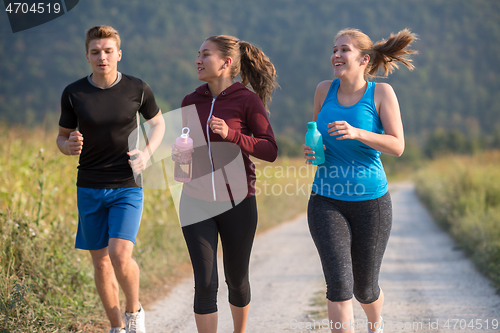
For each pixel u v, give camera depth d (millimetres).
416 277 10797
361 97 5988
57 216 9500
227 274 6344
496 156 31812
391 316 8008
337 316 5418
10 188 10094
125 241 6062
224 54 6230
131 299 6320
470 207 17984
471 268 11477
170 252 12547
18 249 8016
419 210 26141
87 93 6250
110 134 6238
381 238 5918
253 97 6230
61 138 6508
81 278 8562
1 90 163500
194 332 7461
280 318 8047
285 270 11883
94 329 7258
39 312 6992
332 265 5566
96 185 6262
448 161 40375
